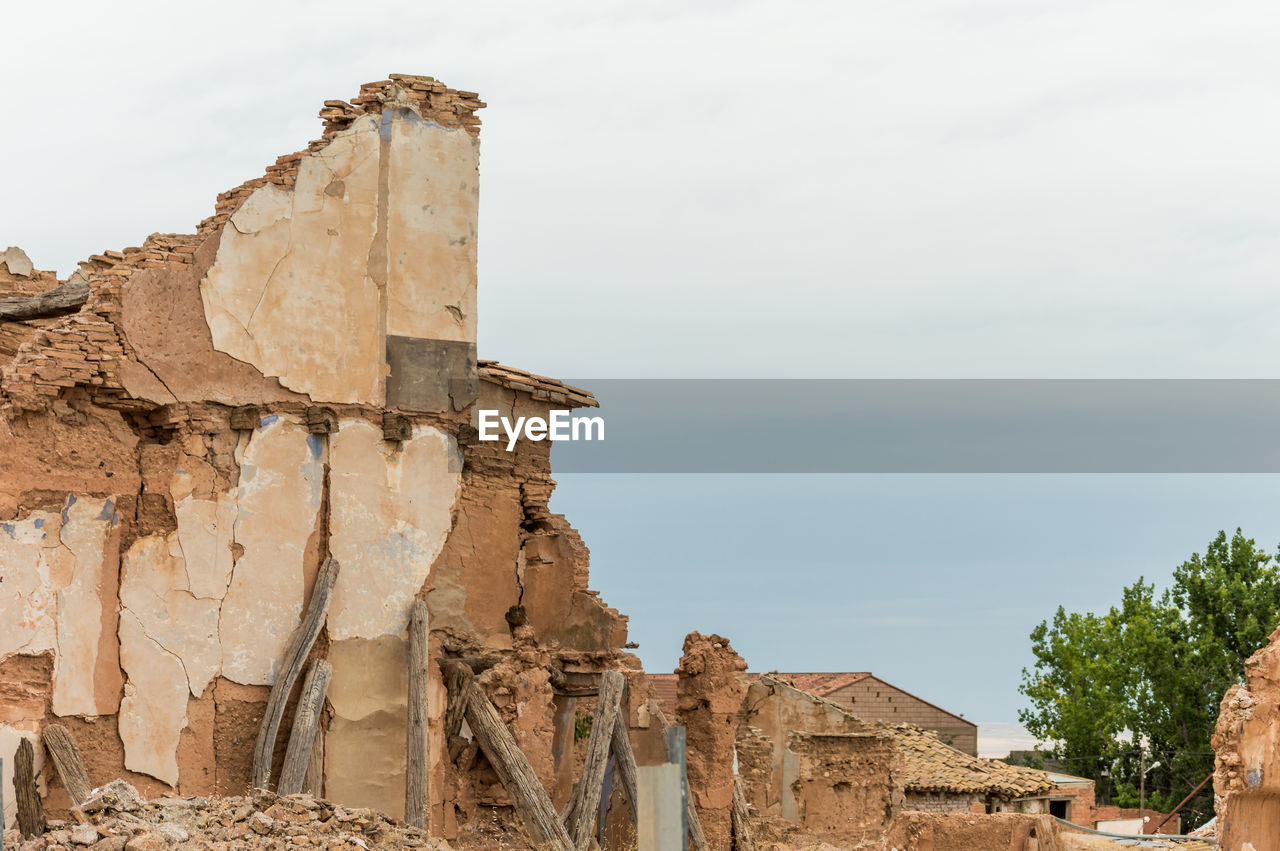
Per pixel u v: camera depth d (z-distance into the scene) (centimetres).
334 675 2494
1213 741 2641
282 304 2519
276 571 2470
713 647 2998
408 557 2581
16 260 2930
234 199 2527
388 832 2028
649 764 1645
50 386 2311
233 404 2466
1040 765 7244
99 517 2347
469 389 2656
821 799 4222
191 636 2395
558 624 2891
